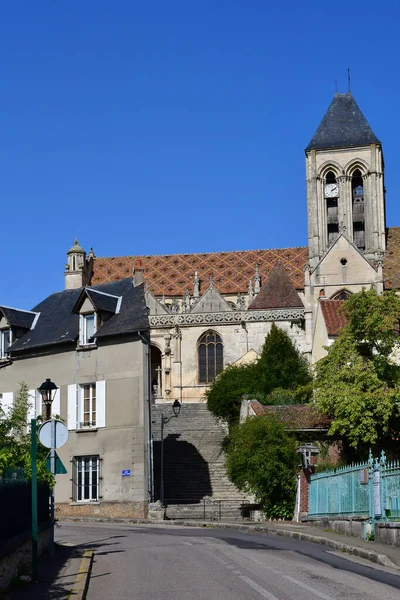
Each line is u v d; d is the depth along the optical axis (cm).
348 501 2655
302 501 3634
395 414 3675
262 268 8400
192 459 5038
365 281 7150
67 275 8419
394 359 4228
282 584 1550
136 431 4259
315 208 8056
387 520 2233
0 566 1544
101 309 4528
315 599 1364
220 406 5712
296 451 3788
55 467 2120
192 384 7325
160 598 1440
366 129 8150
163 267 8619
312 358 6156
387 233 8200
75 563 1981
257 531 3142
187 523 3697
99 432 4397
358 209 8119
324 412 3847
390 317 3866
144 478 4191
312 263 7969
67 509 4409
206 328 7369
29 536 1930
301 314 7212
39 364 4734
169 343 7412
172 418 5812
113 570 1861
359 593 1433
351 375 3775
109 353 4444
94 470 4409
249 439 3847
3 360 4897
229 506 4306
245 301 7844
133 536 2875
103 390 4422
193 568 1831
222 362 7331
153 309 7512
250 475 3788
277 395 5081
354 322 3922
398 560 1877
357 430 3609
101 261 8812
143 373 4300
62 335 4672
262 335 7256
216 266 8525
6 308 4956
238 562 1916
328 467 3638
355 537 2473
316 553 2128
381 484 2280
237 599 1389
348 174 8050
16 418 2502
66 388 4581
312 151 8125
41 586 1633
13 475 1822
